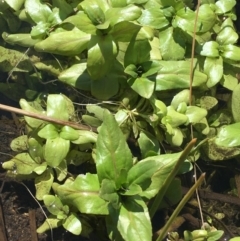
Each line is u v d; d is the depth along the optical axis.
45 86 0.35
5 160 0.34
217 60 0.32
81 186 0.27
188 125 0.33
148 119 0.31
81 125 0.31
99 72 0.29
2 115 0.35
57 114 0.30
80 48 0.29
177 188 0.31
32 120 0.30
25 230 0.33
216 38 0.33
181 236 0.33
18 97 0.35
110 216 0.28
